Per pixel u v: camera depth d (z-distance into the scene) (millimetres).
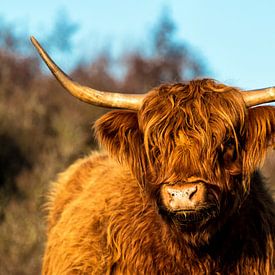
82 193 21828
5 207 48781
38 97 60906
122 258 18828
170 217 17203
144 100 18062
